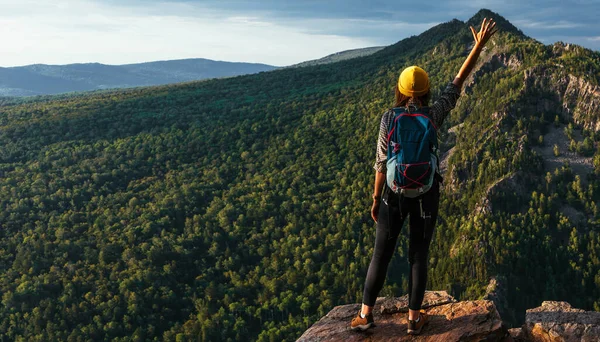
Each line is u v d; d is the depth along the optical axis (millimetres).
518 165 159500
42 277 146875
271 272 154625
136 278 147125
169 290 144500
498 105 191250
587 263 125750
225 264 160750
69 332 126625
